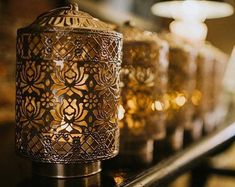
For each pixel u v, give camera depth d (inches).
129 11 57.2
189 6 65.8
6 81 36.4
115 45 19.0
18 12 37.5
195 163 29.1
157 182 21.7
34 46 17.7
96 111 18.2
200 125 44.1
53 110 17.7
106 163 23.5
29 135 18.2
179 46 36.1
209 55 47.1
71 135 17.8
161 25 72.3
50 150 17.8
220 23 90.6
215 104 56.7
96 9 47.0
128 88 26.0
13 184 18.0
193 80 40.5
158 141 31.9
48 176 18.9
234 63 79.0
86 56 17.7
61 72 17.5
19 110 18.8
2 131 31.4
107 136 18.8
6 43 36.3
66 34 17.3
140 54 26.3
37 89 17.8
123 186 18.5
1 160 22.7
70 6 19.3
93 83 18.0
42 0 40.3
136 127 26.3
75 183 18.2
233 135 42.5
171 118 35.8
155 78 27.7
